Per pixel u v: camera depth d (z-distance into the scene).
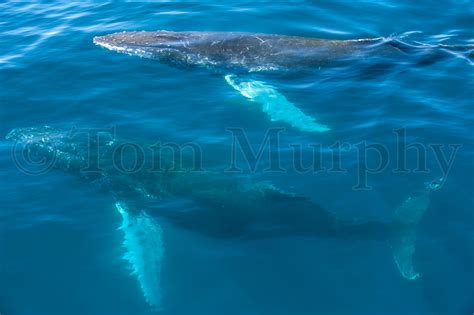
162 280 16.36
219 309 15.53
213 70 26.05
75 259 17.12
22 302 15.84
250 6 30.70
